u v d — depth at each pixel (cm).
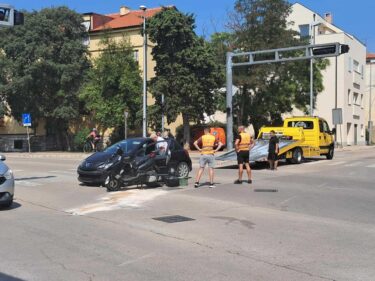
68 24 4444
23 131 5181
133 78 4097
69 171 2122
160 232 880
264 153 2233
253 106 4462
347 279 605
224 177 1850
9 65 4241
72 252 736
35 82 4238
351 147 5231
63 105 4303
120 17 5166
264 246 776
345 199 1295
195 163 2655
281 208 1148
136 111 4125
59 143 4809
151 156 1518
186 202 1232
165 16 3688
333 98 5650
